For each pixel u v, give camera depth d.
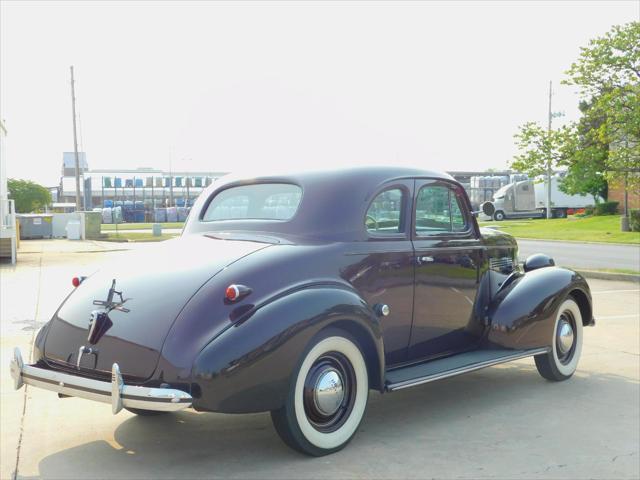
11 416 4.55
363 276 4.08
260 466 3.61
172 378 3.28
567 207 49.00
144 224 49.53
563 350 5.40
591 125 21.92
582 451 3.83
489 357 4.76
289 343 3.43
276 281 3.62
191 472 3.54
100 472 3.56
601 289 11.55
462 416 4.49
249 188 4.52
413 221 4.51
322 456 3.74
